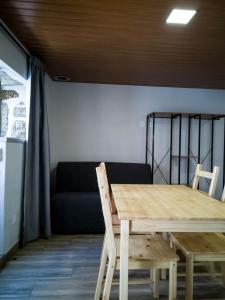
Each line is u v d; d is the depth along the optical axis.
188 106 4.39
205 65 3.21
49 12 2.02
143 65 3.24
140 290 1.98
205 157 4.47
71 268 2.31
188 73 3.56
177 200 1.87
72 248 2.80
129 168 3.96
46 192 3.10
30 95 2.88
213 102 4.45
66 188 3.79
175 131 4.38
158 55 2.89
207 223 1.43
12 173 2.51
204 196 2.05
